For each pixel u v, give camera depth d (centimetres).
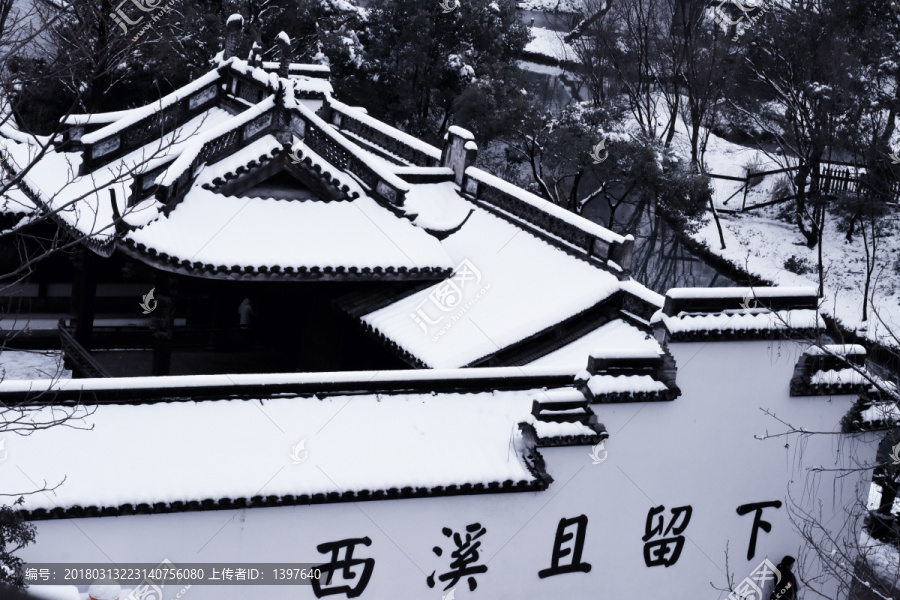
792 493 1683
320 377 1471
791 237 4372
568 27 5928
